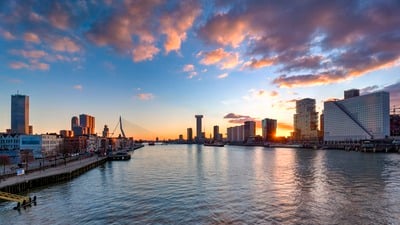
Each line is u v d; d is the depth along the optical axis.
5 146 179.25
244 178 83.75
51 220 43.81
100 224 41.81
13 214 47.00
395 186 68.25
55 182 80.19
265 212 46.97
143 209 49.28
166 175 93.62
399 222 41.84
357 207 49.44
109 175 97.81
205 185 71.88
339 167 114.31
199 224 41.50
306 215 45.22
